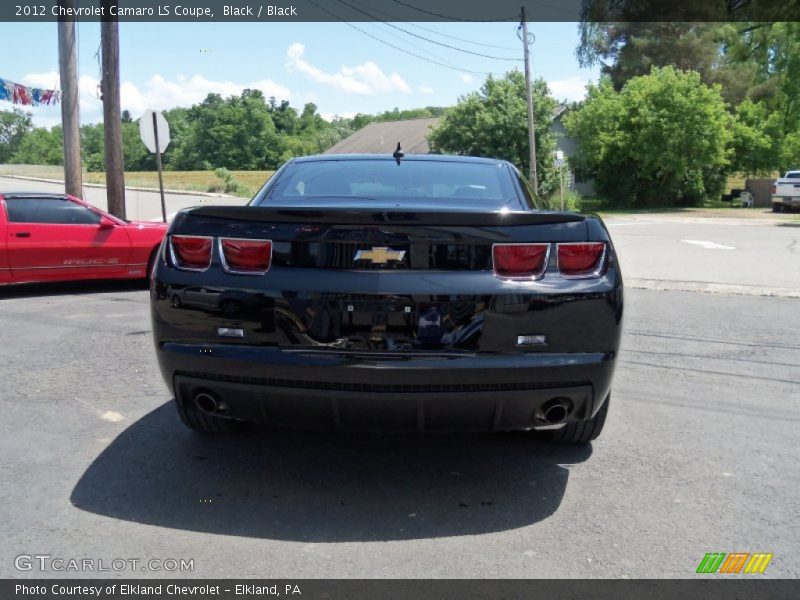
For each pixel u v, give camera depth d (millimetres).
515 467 3750
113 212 13680
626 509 3275
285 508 3232
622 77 51000
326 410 3119
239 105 110562
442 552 2863
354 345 3029
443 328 3014
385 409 3062
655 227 23234
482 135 38500
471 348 3018
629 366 5805
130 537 2943
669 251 14789
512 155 38594
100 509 3188
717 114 38438
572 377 3078
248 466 3701
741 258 13414
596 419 3727
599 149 40312
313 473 3631
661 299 9000
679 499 3387
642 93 39219
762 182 43250
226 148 109812
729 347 6438
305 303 3049
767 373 5605
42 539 2918
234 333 3115
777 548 2932
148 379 5219
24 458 3746
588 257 3131
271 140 112188
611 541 2973
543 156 38812
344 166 4305
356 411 3092
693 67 50000
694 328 7215
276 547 2881
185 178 54781
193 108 114625
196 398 3289
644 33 51531
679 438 4207
